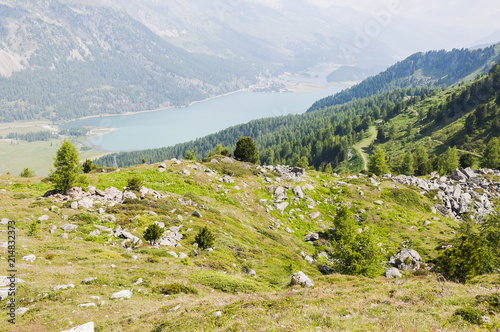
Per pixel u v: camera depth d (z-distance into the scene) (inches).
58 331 642.2
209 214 2269.9
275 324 523.8
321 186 3511.3
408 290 697.6
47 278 906.1
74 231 1487.5
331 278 1270.9
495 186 3700.8
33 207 1653.5
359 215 2854.3
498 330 419.8
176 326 611.8
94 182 2476.6
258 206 2871.6
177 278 1106.7
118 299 852.0
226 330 542.3
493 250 1638.8
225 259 1572.3
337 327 481.4
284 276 1546.5
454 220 2974.9
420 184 3695.9
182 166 3312.0
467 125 7209.6
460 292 648.4
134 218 1770.4
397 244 2361.0
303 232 2655.0
